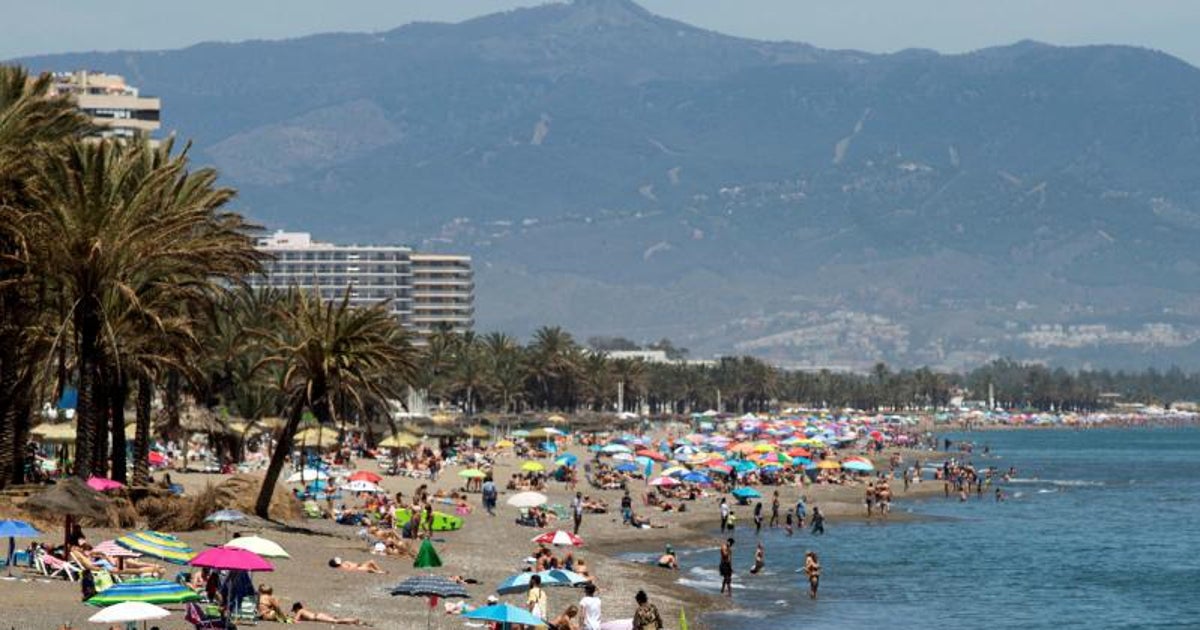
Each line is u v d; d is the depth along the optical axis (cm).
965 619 14662
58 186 14100
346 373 16188
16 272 14550
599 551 19512
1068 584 17612
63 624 9119
